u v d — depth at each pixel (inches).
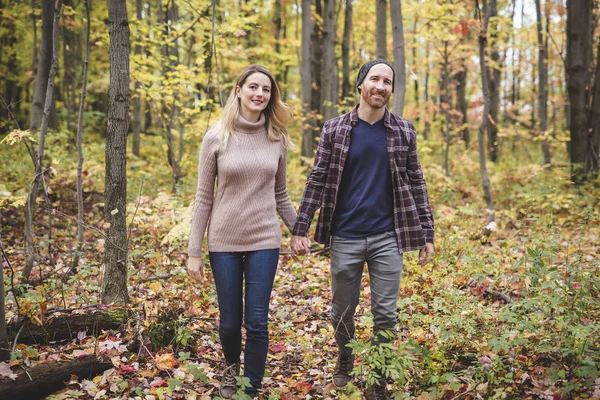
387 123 111.3
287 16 616.4
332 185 113.3
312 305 167.9
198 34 311.9
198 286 167.0
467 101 721.6
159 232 216.4
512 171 405.7
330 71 401.1
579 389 101.8
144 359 121.6
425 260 116.0
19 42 542.6
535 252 124.4
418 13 368.8
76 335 126.3
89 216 276.4
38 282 168.1
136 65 319.3
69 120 501.0
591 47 431.8
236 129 109.8
